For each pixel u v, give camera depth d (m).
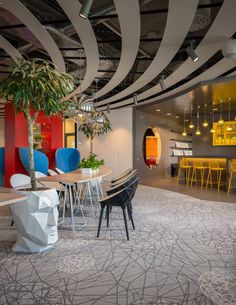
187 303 2.00
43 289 2.21
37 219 2.89
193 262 2.73
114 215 4.74
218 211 5.01
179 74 5.86
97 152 11.09
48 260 2.78
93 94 7.50
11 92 2.69
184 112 10.63
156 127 12.02
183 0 2.93
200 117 10.98
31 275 2.45
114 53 5.89
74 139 11.91
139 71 6.93
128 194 3.42
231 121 9.91
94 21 3.68
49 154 8.42
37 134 8.51
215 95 7.45
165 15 4.30
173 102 8.50
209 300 2.04
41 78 2.63
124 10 3.16
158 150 12.34
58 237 3.52
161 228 3.92
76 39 4.73
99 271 2.53
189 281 2.34
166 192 7.53
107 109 9.26
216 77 6.18
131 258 2.83
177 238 3.47
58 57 4.98
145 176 10.91
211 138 10.56
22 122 7.45
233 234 3.62
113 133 10.71
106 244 3.26
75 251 3.03
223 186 8.44
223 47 4.15
